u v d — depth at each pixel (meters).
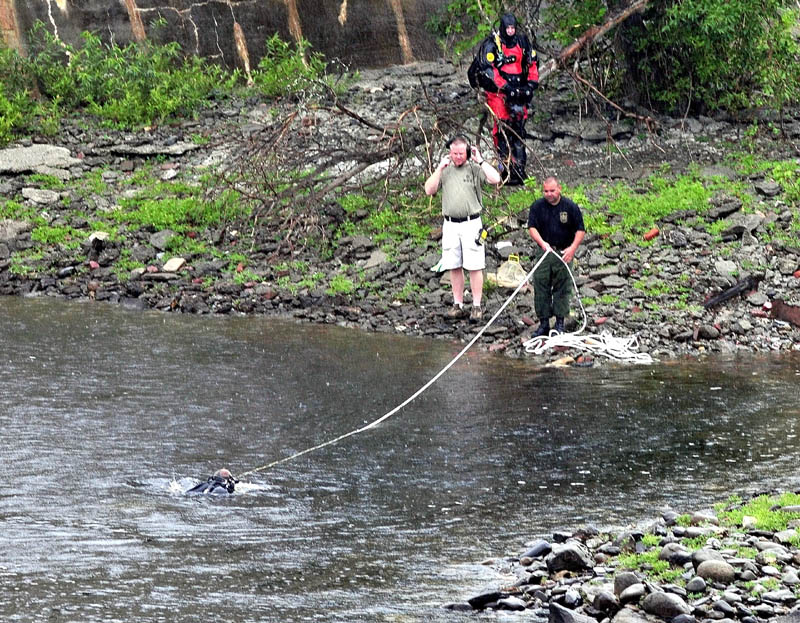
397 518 22.02
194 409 29.36
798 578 18.19
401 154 46.81
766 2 52.75
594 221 43.88
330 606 18.11
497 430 27.77
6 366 33.31
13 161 53.03
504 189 48.34
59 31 62.22
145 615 17.73
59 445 26.23
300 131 48.94
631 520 21.81
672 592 18.03
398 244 44.56
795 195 45.72
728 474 24.42
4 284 43.97
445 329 38.31
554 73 55.78
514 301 39.69
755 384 32.03
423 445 26.61
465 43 56.44
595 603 17.84
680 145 52.47
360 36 64.62
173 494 23.25
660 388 31.67
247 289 42.62
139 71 59.47
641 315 37.94
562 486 23.80
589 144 53.31
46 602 18.12
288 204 46.22
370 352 35.75
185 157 54.59
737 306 38.78
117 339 36.88
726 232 42.59
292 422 28.39
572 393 31.17
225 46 63.59
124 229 47.59
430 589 18.80
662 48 54.59
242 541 20.80
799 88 54.69
